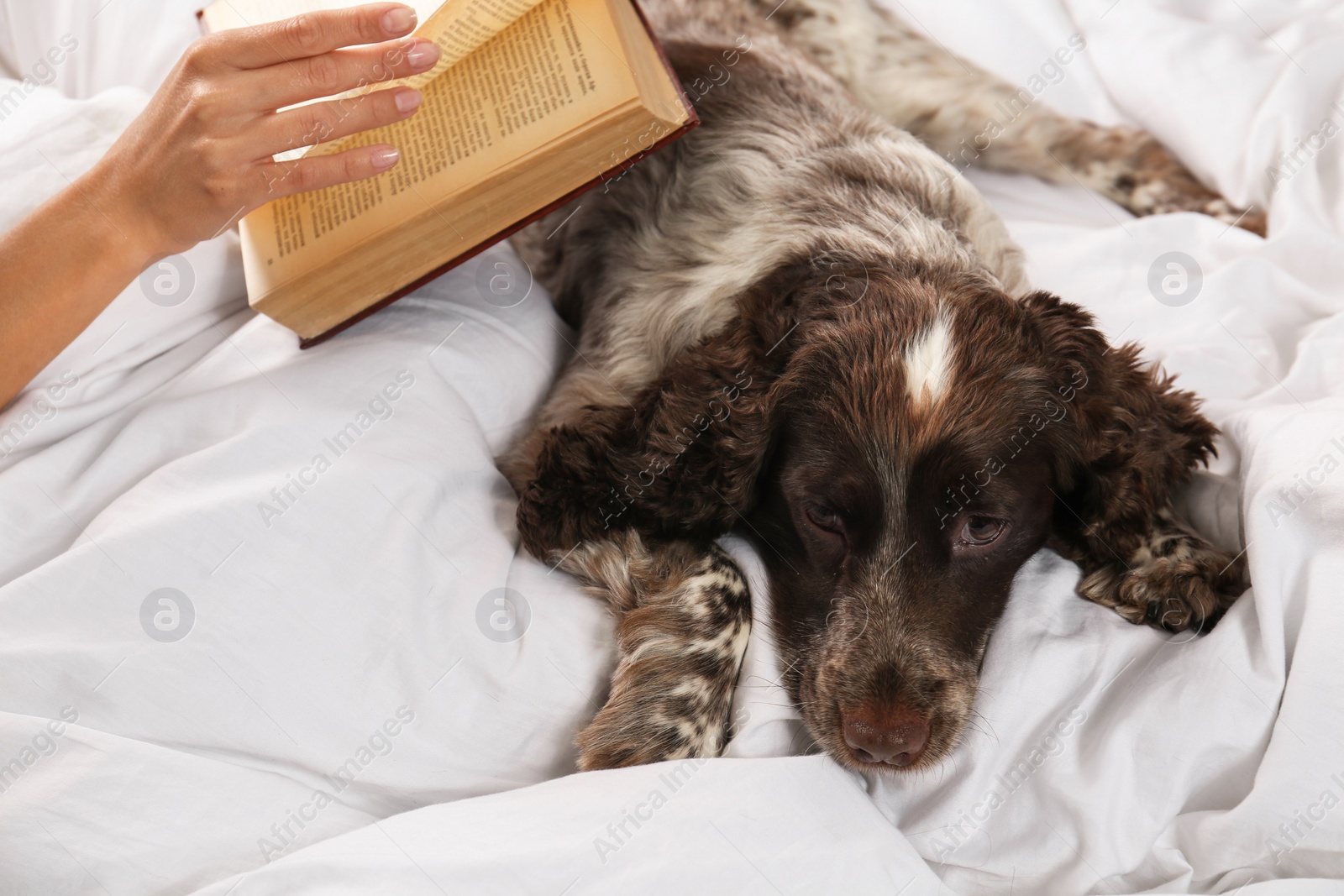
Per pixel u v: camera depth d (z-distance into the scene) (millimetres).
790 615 1042
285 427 1006
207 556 966
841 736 992
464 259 1024
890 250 1093
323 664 966
